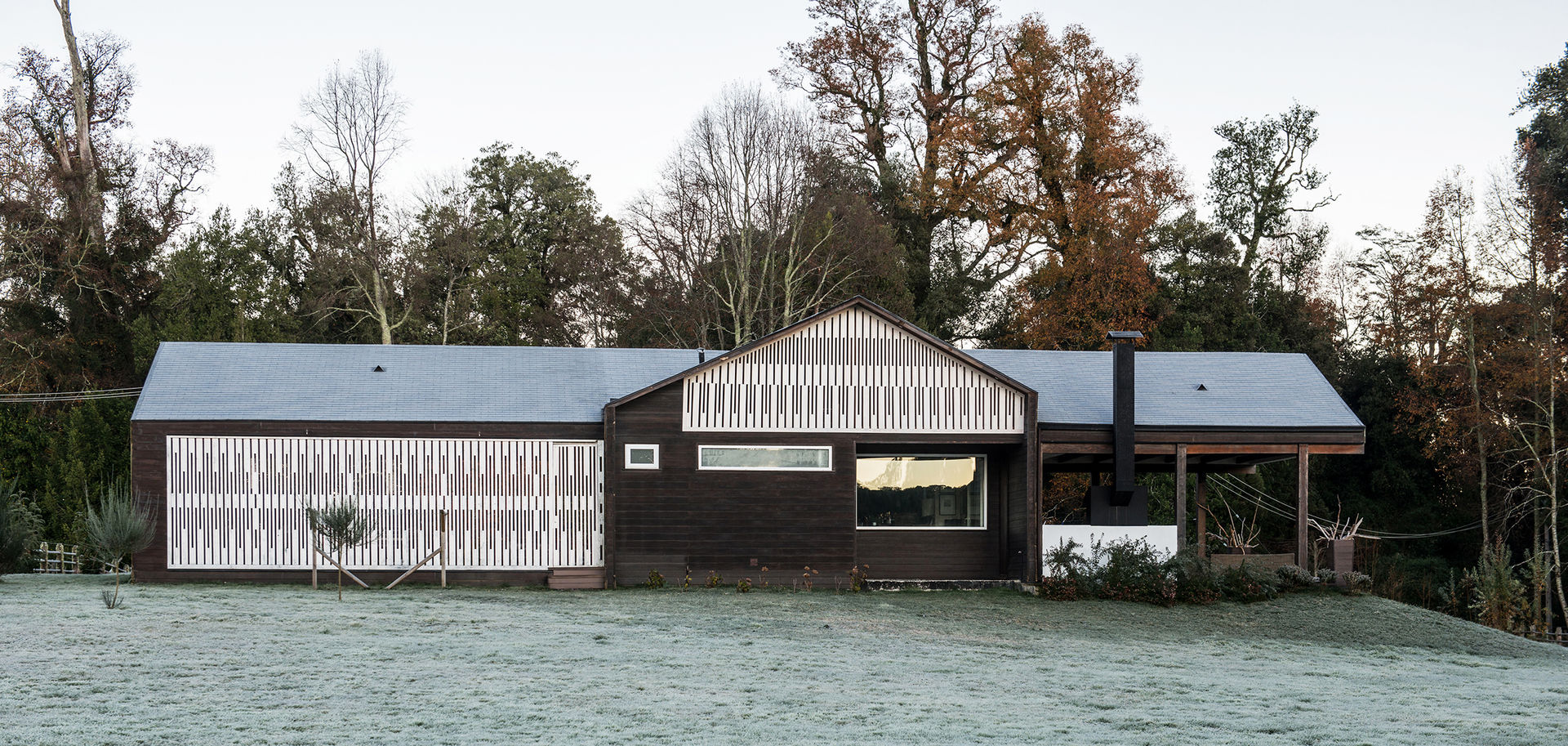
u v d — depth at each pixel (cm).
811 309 4356
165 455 2494
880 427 2620
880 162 4872
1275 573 2642
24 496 3766
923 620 2192
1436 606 3888
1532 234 3659
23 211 4262
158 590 2314
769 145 4288
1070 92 4588
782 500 2595
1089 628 2205
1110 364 2983
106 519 2097
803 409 2612
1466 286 3759
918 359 2641
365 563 2525
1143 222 4422
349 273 4566
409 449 2548
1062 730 1241
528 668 1551
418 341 4716
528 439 2572
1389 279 4409
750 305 4316
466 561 2547
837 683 1509
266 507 2508
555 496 2569
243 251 4816
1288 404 2788
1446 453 4106
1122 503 2638
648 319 4516
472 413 2591
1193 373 2942
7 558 2572
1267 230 5250
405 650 1661
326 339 4725
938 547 2741
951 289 4678
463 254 4825
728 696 1388
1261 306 4853
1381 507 4472
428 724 1201
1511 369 3722
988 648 1912
